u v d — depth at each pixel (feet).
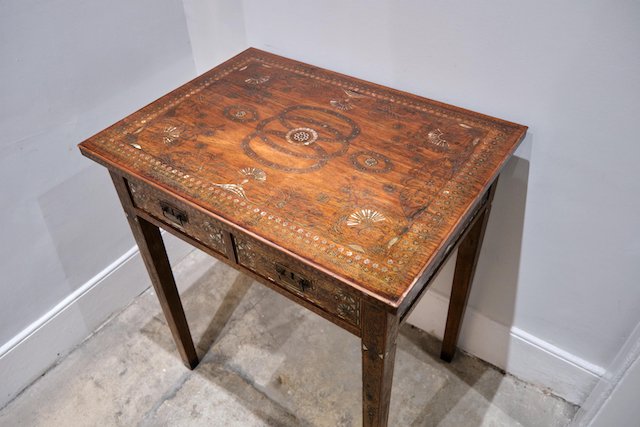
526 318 5.21
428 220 3.44
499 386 5.54
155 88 5.74
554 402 5.37
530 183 4.38
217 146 4.11
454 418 5.28
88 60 4.98
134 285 6.49
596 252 4.38
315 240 3.34
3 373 5.38
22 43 4.44
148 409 5.48
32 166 4.91
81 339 6.10
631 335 4.42
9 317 5.29
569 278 4.67
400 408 5.38
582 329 4.89
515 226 4.69
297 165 3.91
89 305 6.01
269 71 5.00
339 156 3.98
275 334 6.12
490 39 3.93
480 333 5.60
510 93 4.08
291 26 4.97
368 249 3.26
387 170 3.83
